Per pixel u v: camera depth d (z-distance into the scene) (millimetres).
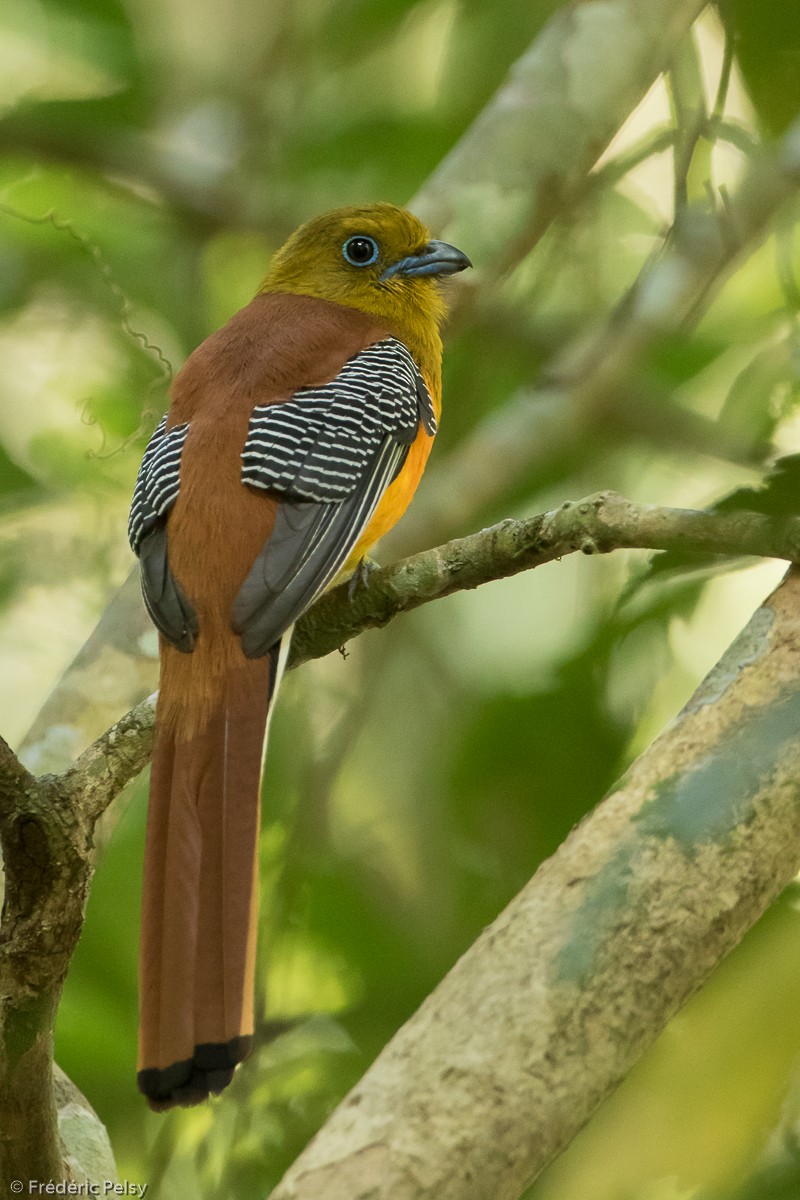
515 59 13883
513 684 12000
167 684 7473
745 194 12367
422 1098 5348
